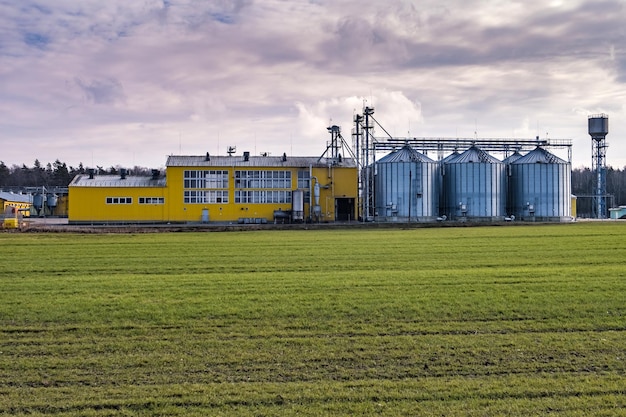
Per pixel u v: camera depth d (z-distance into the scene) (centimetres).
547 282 2775
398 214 9500
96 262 3747
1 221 7519
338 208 9744
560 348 1695
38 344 1780
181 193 9138
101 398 1338
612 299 2347
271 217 9275
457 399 1328
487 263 3572
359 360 1597
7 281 2966
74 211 8919
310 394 1352
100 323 2031
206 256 4041
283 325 1986
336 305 2273
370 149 9725
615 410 1264
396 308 2216
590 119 12269
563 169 9925
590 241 4969
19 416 1247
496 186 9788
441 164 9956
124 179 9400
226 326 1983
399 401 1316
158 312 2177
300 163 9562
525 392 1366
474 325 1970
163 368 1542
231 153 10131
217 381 1448
